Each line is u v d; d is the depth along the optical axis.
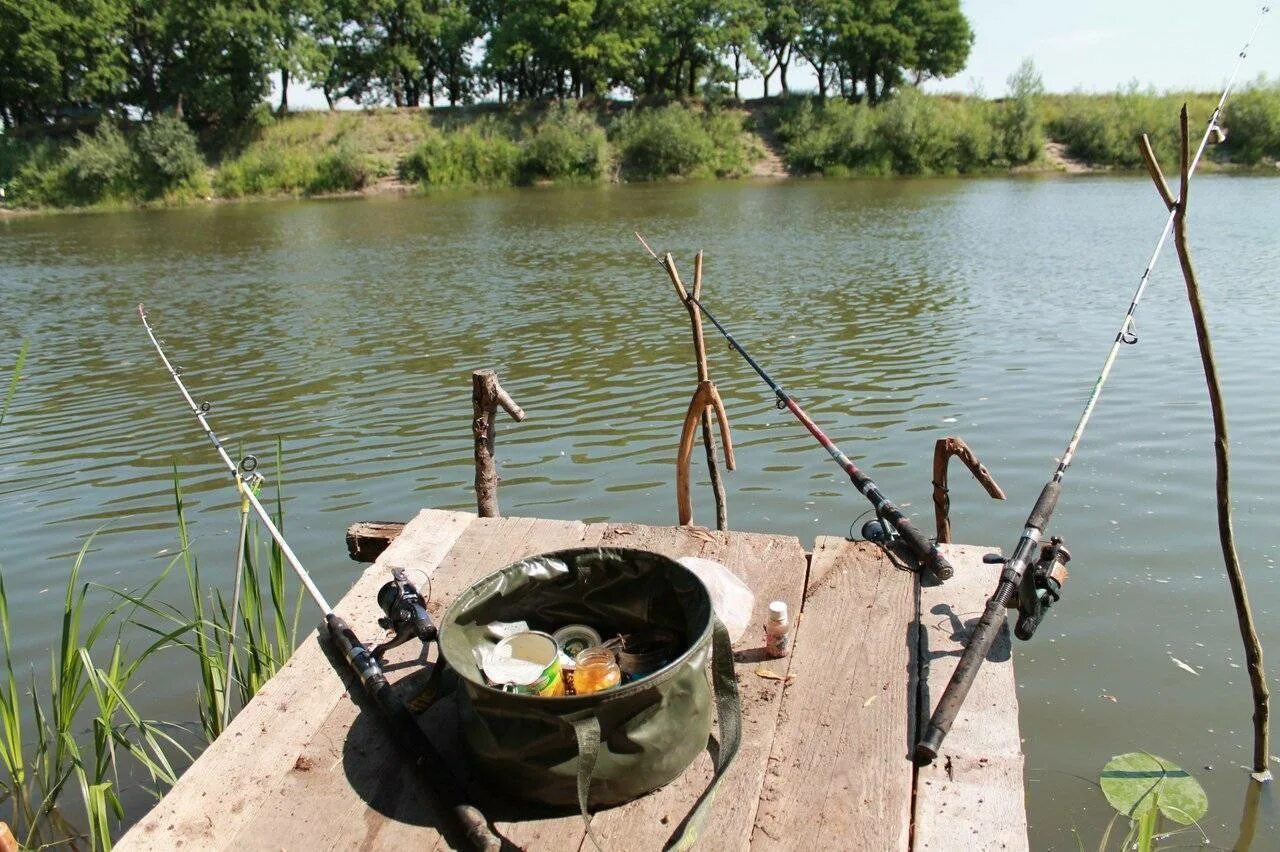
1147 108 48.34
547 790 2.83
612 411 10.75
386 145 49.50
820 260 20.81
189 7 46.19
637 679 3.04
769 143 53.59
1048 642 5.95
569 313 16.06
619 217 31.19
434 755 2.97
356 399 11.55
